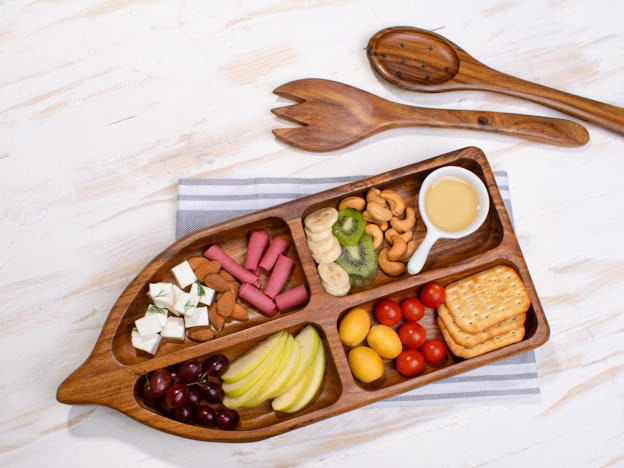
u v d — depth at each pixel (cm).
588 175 77
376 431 72
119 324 65
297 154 75
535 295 68
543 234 76
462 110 74
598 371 74
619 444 73
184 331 68
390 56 75
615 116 76
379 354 69
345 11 78
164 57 76
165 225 73
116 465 69
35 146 74
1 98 74
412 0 78
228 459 70
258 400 66
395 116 74
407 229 71
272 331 65
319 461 71
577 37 79
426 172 70
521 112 77
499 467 72
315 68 77
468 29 78
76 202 73
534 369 72
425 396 71
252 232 69
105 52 75
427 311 72
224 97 75
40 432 69
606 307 75
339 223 70
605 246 76
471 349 68
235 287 69
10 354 70
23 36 75
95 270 72
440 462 72
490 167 71
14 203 73
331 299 66
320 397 68
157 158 74
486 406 73
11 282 71
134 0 76
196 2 77
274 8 77
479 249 72
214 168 74
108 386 64
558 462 73
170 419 64
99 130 74
